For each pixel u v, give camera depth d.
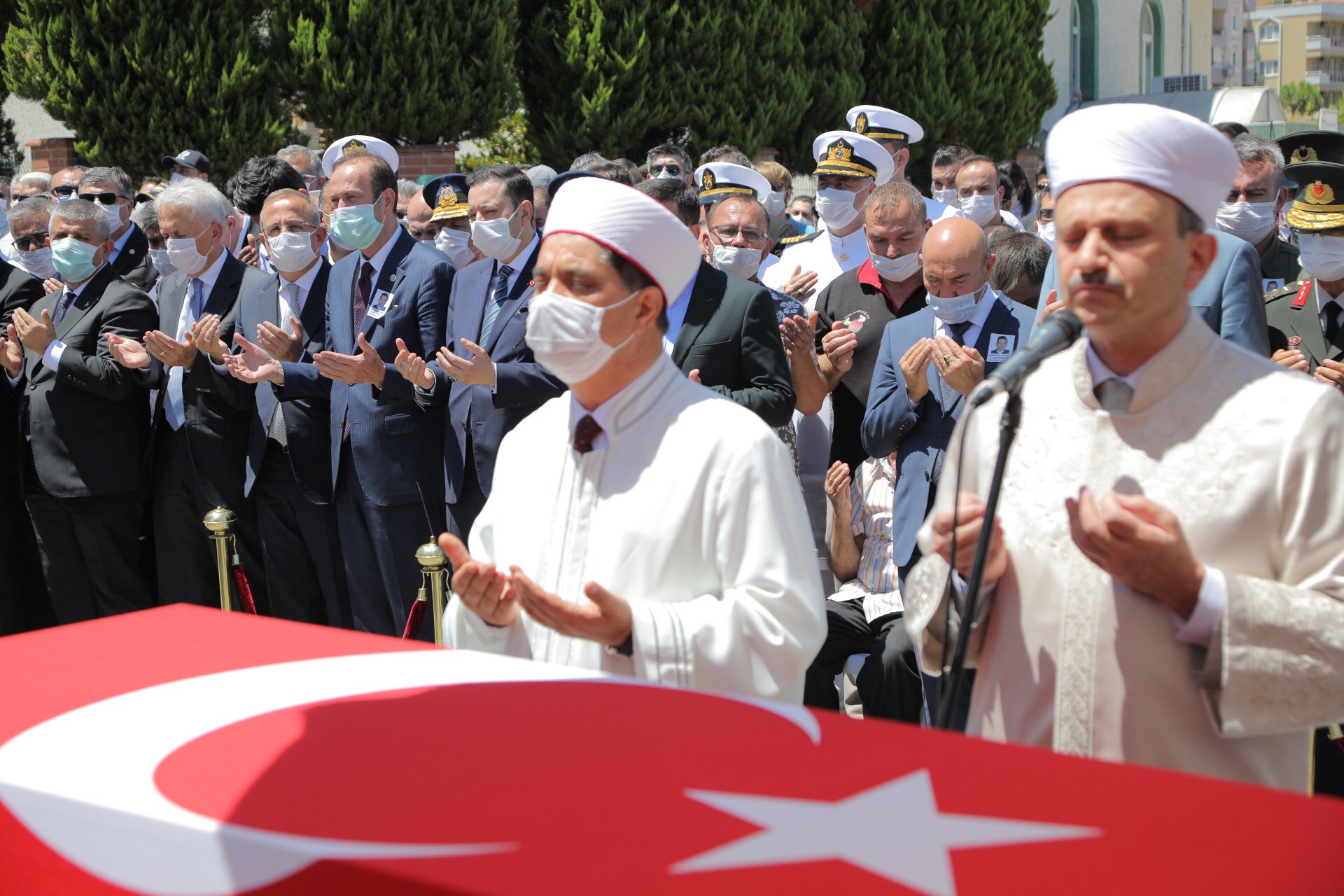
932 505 4.31
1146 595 2.16
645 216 2.53
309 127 16.12
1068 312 2.22
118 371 5.84
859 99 15.99
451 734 1.83
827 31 15.37
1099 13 27.34
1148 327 2.18
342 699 2.01
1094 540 2.06
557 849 1.45
